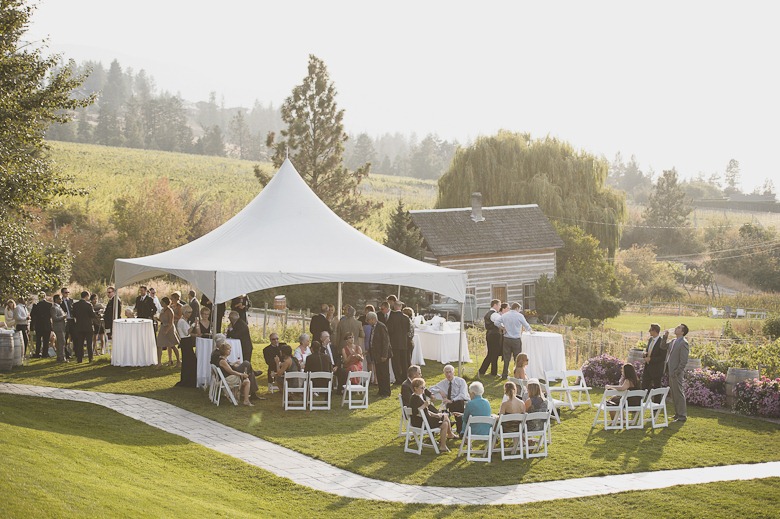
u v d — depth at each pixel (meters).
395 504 10.40
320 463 12.23
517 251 42.19
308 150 46.19
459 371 18.52
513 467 12.21
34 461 9.52
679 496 10.91
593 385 19.25
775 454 13.13
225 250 18.52
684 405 15.44
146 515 8.48
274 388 17.48
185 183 91.56
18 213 18.03
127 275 19.81
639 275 65.94
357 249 19.14
